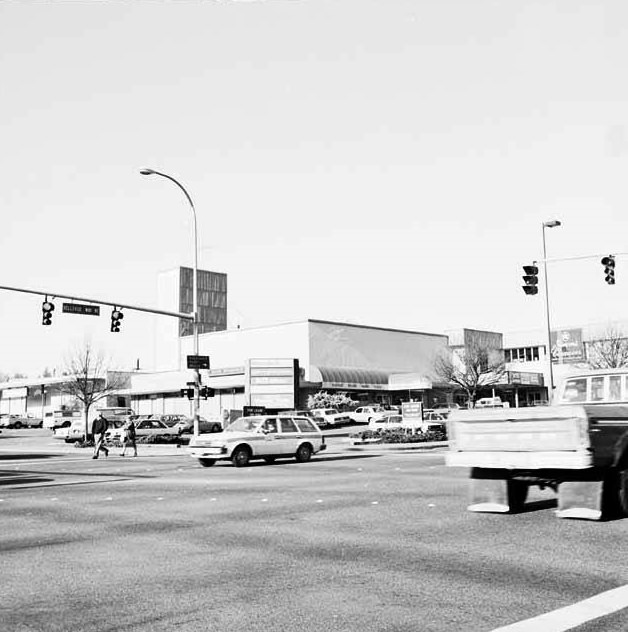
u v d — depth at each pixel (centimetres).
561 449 1018
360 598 646
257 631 555
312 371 6888
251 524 1090
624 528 985
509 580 705
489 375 7225
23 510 1315
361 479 1823
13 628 572
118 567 794
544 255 3366
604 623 565
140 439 4469
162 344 11262
